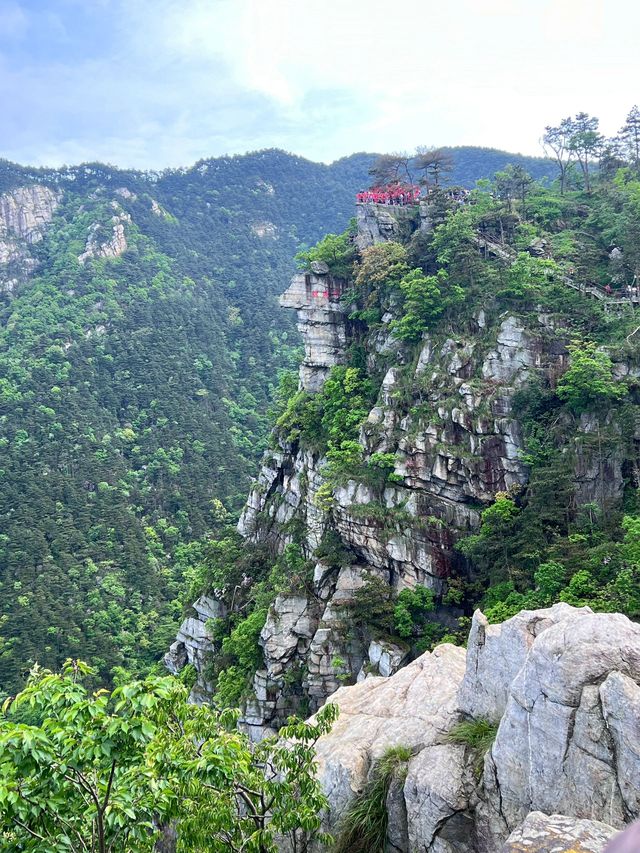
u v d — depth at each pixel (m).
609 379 57.59
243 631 64.12
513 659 18.39
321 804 17.05
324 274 79.00
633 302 65.00
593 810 14.23
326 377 78.94
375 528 60.12
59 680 15.73
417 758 18.36
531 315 63.25
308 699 58.38
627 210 75.56
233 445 172.38
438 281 67.31
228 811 16.27
